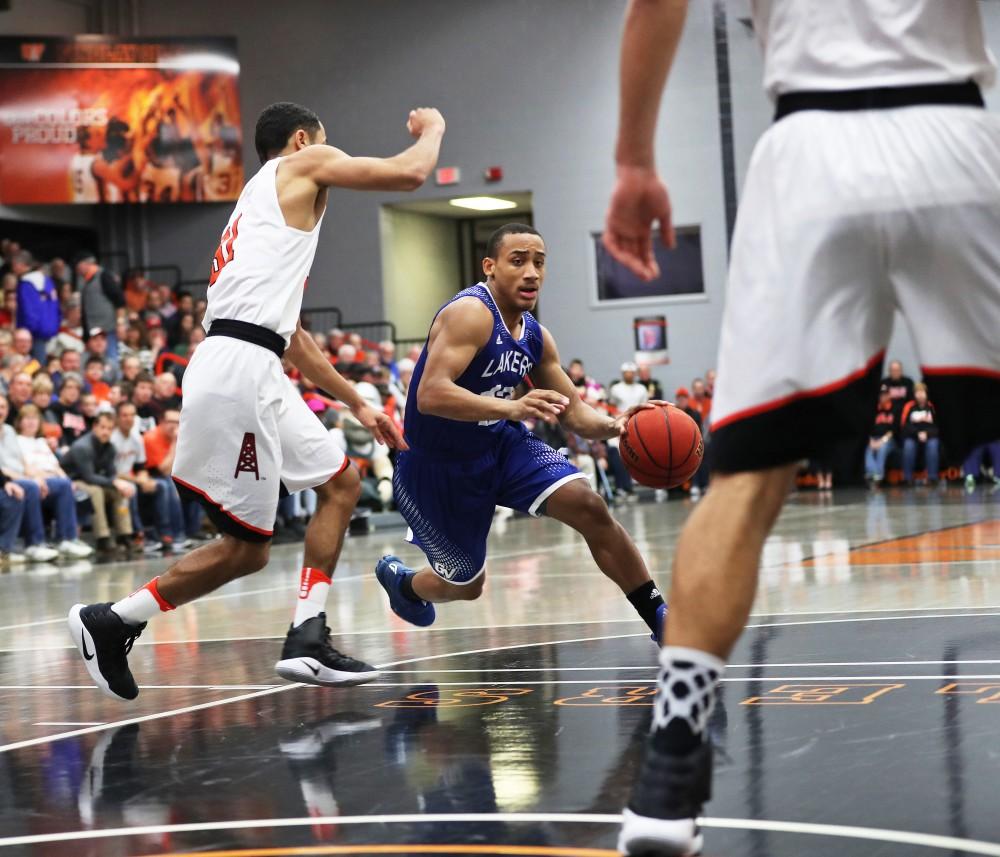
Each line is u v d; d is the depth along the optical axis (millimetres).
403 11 20453
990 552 7496
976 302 2012
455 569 4336
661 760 1947
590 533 4020
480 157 20312
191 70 19250
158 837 2316
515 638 4887
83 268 15570
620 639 4711
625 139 2088
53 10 19672
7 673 4633
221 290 3764
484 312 4027
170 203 20375
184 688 4074
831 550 8188
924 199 1972
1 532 10938
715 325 19531
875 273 2018
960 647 4109
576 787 2539
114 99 18922
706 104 19359
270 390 3721
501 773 2689
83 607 3707
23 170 18625
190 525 12617
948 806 2275
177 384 14938
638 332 19844
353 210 20609
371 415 4094
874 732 2910
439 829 2275
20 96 18562
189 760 2973
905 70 2012
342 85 20688
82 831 2383
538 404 3838
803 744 2828
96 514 11781
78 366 13297
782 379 1983
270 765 2875
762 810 2307
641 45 2018
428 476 4203
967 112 2012
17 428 11562
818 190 1994
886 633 4500
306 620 3842
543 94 20016
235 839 2277
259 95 20906
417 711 3465
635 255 2170
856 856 2006
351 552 10609
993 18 14508
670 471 4023
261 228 3781
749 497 2008
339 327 20609
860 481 17641
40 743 3260
